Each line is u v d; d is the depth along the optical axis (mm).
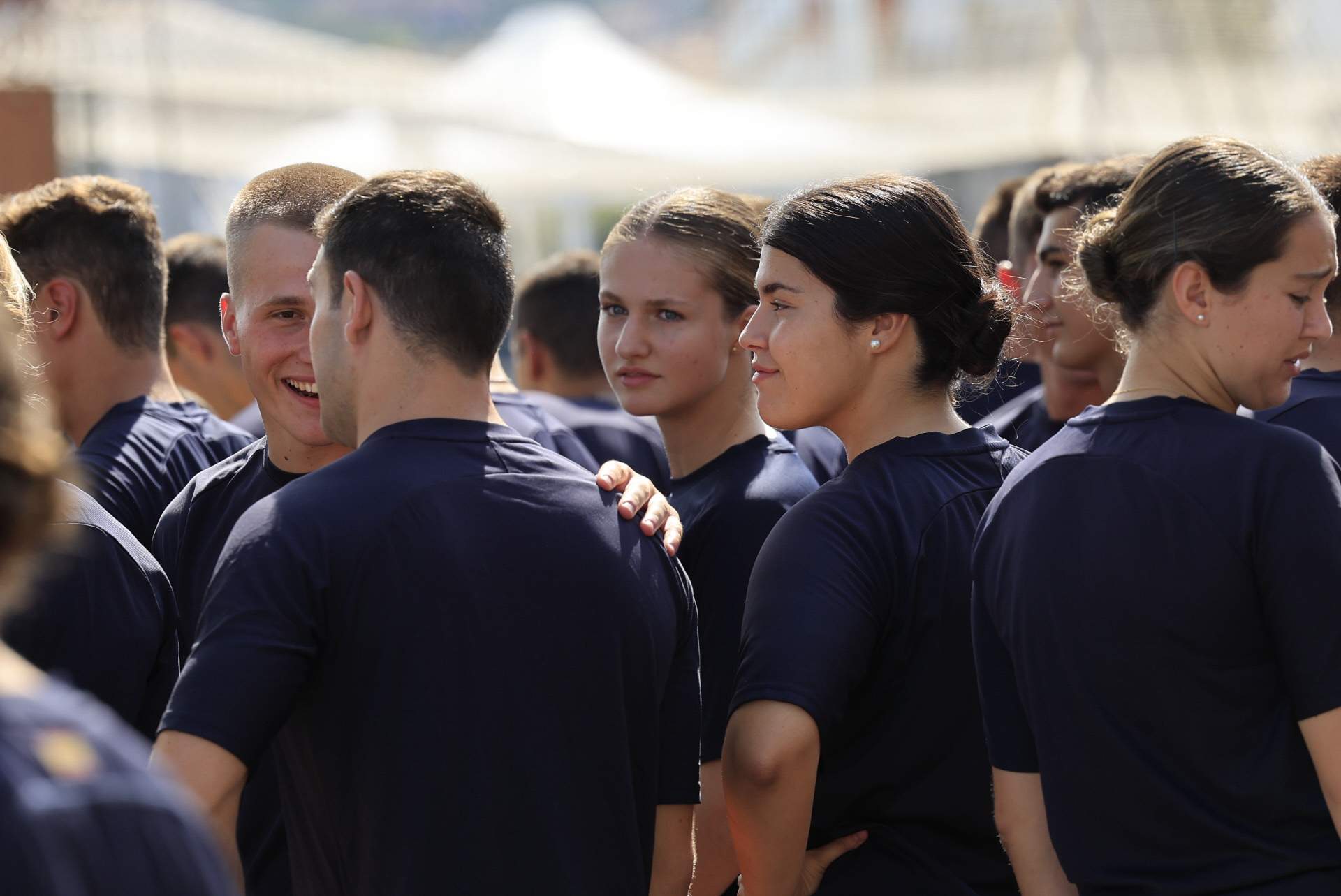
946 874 3861
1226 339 3389
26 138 9961
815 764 3656
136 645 3971
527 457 3557
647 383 5141
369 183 3635
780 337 3984
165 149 17484
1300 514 3137
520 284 9039
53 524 2006
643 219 5219
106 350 5676
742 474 4891
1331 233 3410
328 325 3605
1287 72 17734
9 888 1718
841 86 23906
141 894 1797
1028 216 7207
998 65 20688
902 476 3893
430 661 3258
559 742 3379
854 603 3717
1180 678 3223
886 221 3912
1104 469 3373
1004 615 3537
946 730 3883
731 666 4566
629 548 3621
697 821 4500
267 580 3195
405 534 3281
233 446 5902
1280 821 3227
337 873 3398
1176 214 3393
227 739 3082
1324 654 3121
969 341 4055
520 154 21281
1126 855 3324
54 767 1788
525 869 3293
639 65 23406
